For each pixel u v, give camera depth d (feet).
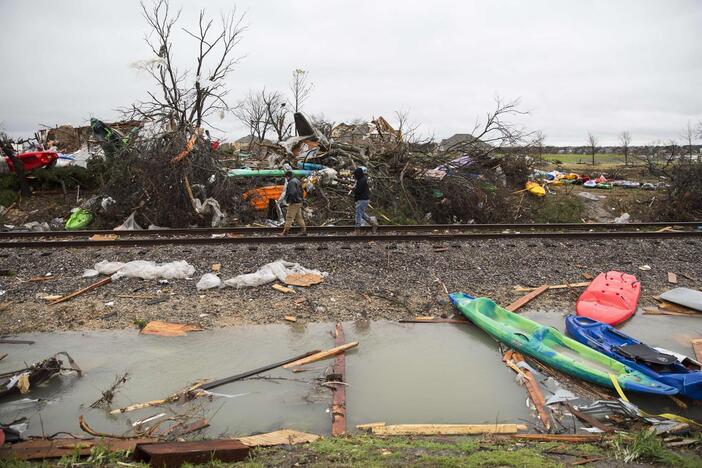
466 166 54.24
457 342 21.45
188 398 16.55
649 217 53.06
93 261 29.53
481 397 17.01
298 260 29.91
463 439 13.93
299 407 16.21
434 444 13.34
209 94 55.26
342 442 13.53
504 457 12.23
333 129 74.74
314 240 33.91
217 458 12.27
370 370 18.88
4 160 52.19
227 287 26.21
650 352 19.02
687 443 13.84
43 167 53.16
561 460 12.47
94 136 56.49
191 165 43.83
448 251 31.91
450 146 56.70
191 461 12.12
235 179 48.57
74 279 26.91
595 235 35.96
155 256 30.37
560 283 28.14
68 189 53.16
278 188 46.24
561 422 15.28
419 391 17.35
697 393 16.56
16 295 24.95
